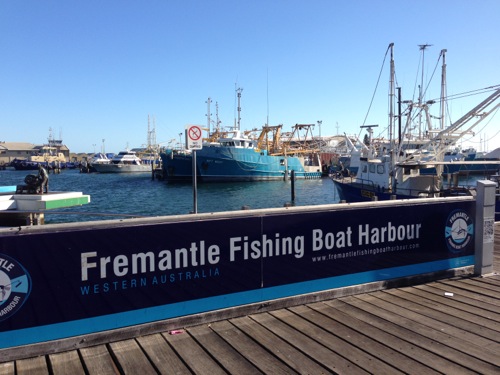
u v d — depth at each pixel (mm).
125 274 3854
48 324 3537
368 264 5316
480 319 4387
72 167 145625
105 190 52969
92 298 3713
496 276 6098
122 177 85375
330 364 3379
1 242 3328
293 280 4773
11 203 12250
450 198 6012
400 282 5555
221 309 4332
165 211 34469
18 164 115250
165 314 4055
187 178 62250
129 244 3861
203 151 58688
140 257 3914
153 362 3391
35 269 3475
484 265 6098
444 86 27406
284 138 84875
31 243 3451
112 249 3783
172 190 52344
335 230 5039
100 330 3754
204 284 4250
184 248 4133
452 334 3996
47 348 3516
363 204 5250
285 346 3703
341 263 5113
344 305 4809
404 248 5605
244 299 4473
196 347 3682
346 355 3539
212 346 3697
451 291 5367
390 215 5461
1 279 3344
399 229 5547
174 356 3510
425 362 3426
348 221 5133
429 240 5824
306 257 4855
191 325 4152
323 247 4965
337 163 85250
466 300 5000
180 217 4109
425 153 23516
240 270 4445
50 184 64562
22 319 3436
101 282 3750
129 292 3879
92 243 3699
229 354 3543
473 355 3559
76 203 13523
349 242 5156
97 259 3723
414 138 27734
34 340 3488
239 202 41125
